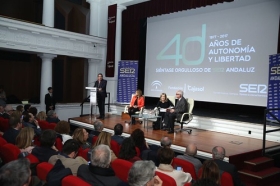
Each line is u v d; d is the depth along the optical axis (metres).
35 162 2.63
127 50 10.84
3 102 7.34
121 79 10.21
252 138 6.26
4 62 10.64
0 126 5.37
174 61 9.50
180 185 2.58
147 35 10.44
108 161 2.15
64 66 11.91
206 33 8.59
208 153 4.83
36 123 5.23
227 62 8.06
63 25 12.24
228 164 3.08
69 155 2.89
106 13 11.10
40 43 8.84
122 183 2.09
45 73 9.33
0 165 3.13
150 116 6.76
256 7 7.41
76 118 8.58
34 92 11.58
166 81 9.77
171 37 9.59
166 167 2.64
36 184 2.30
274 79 6.05
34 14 12.12
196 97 8.86
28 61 11.27
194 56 8.91
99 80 8.45
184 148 5.23
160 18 9.94
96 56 10.71
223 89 8.17
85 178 2.11
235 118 7.11
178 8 8.88
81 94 11.66
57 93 11.85
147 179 1.78
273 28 7.09
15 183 1.48
